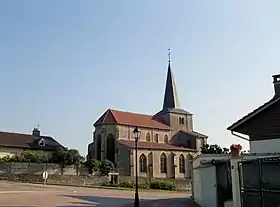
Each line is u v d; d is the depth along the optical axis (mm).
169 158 74438
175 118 85312
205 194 20703
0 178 51375
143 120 81188
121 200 27672
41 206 20812
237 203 14531
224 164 17719
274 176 12758
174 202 25531
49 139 77125
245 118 19062
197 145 80188
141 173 69188
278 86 20344
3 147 66438
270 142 18250
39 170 54750
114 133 73812
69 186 47719
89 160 61750
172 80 88875
